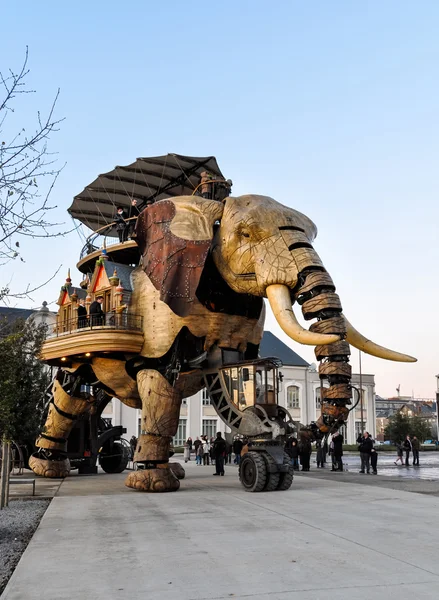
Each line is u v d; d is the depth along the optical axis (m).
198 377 15.23
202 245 13.71
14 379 8.20
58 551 7.05
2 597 5.21
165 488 13.96
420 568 5.98
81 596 5.19
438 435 68.06
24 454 20.97
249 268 13.23
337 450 22.03
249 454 13.87
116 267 15.87
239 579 5.66
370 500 11.82
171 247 13.92
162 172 19.52
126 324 14.55
